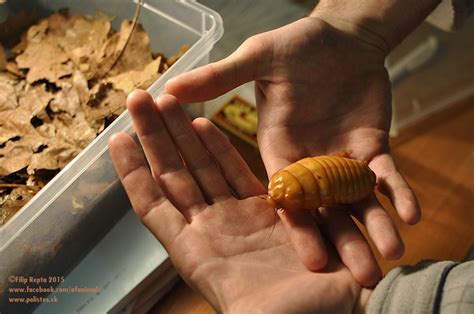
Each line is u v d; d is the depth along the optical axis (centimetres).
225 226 46
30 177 52
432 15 60
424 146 60
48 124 54
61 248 51
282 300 42
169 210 46
